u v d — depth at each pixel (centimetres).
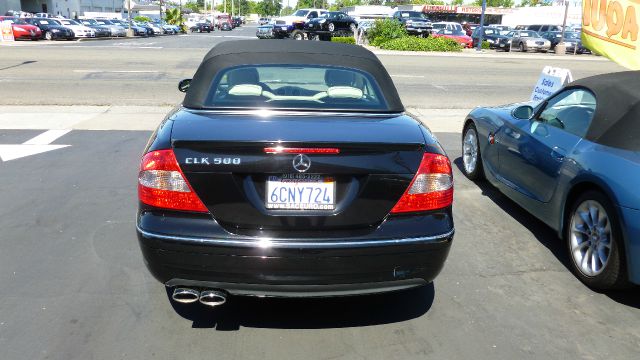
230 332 320
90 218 493
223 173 284
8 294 356
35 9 7000
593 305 360
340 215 288
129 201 539
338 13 3534
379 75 397
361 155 289
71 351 297
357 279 291
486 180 633
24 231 460
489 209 546
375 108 362
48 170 639
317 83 385
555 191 432
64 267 396
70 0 7675
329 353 302
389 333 323
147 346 304
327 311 346
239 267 285
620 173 354
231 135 294
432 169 300
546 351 307
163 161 290
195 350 302
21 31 3394
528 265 419
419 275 300
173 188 288
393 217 296
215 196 286
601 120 402
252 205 286
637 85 407
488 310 351
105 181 601
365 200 290
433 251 297
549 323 336
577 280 395
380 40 3256
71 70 1652
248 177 287
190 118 331
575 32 3662
